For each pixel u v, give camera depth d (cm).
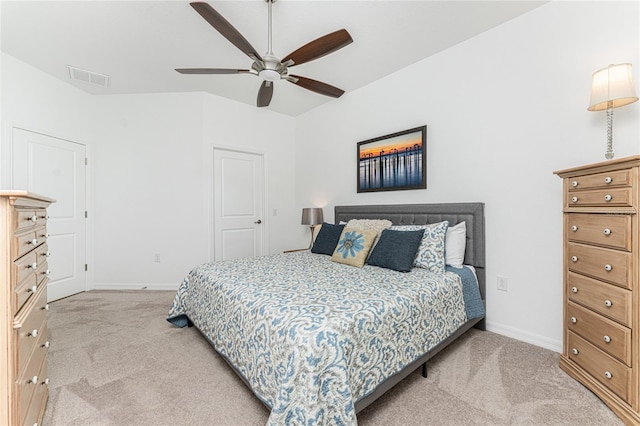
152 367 186
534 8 212
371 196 339
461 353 202
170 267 380
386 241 241
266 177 438
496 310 236
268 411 145
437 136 273
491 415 141
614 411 139
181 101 378
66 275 342
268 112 439
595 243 153
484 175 242
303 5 204
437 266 222
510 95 226
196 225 381
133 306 305
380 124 326
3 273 100
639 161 129
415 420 138
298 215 461
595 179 152
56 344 218
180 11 213
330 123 397
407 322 155
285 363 119
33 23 228
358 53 271
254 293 164
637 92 170
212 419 140
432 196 278
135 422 138
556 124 204
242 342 152
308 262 260
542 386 163
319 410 110
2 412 99
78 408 147
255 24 224
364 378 129
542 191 211
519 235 223
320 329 120
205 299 208
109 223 375
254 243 430
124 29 236
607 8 182
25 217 117
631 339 133
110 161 374
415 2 204
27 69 296
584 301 160
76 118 349
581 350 163
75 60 288
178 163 380
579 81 194
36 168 309
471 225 245
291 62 210
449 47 262
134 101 376
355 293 162
